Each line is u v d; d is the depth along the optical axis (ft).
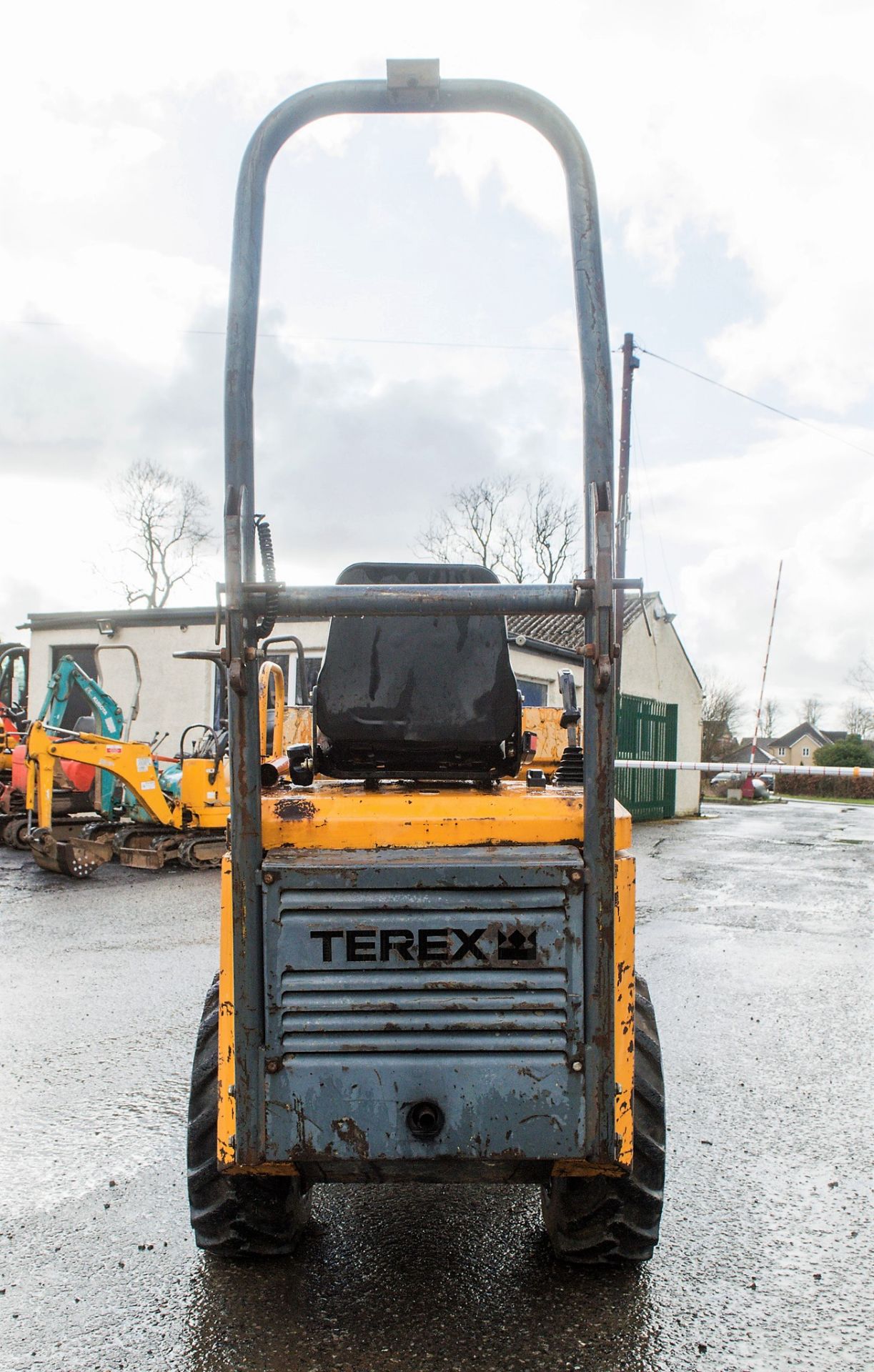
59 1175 12.07
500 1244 10.53
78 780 41.34
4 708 49.70
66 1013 18.61
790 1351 8.75
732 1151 12.93
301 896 7.81
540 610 7.61
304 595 7.55
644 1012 10.07
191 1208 9.64
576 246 7.97
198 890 33.06
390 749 9.55
